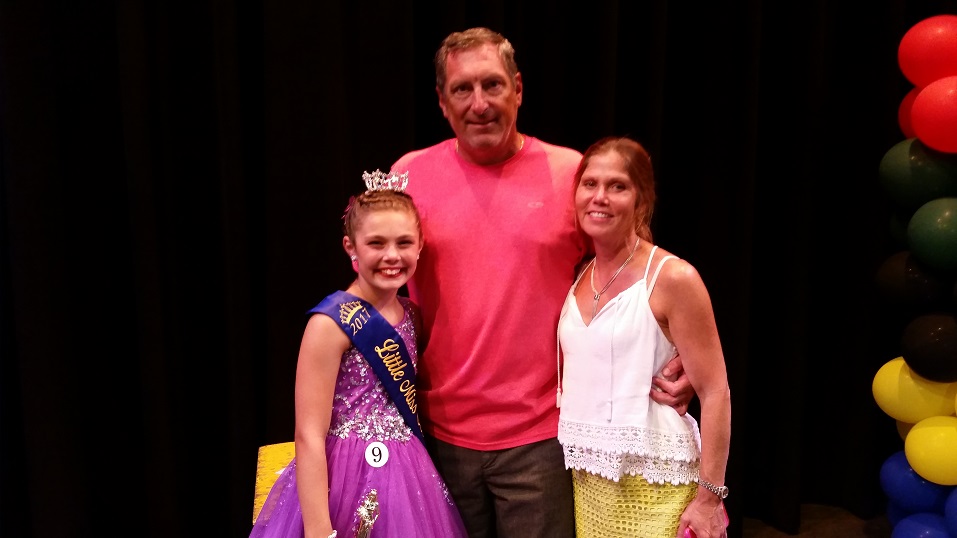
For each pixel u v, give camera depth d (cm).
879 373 281
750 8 291
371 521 157
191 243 266
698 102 309
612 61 279
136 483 274
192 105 259
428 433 183
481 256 173
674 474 162
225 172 253
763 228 331
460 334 175
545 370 177
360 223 161
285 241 256
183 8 254
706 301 157
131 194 248
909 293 262
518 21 279
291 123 250
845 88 325
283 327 261
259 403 276
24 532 264
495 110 167
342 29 255
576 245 177
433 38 273
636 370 162
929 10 324
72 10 247
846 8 319
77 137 252
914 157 259
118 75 251
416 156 186
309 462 158
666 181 317
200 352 273
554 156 179
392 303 172
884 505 344
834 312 342
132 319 265
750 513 352
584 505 173
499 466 178
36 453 248
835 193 334
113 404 268
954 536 254
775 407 334
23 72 234
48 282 244
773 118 322
